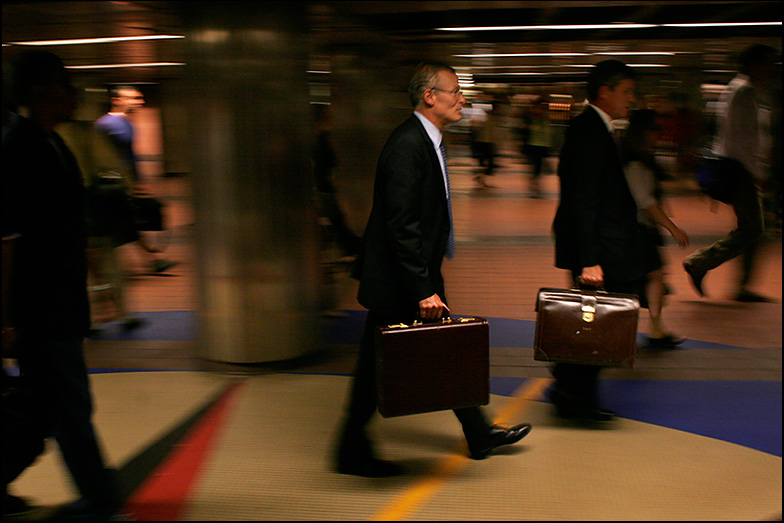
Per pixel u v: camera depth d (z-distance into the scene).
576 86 17.53
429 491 2.66
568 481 2.73
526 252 7.73
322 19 5.64
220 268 4.09
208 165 3.96
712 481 2.72
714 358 4.27
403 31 6.76
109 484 2.46
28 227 2.25
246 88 3.85
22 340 2.30
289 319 4.20
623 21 6.03
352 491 2.68
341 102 7.63
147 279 6.92
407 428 3.29
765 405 3.53
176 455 3.03
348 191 7.70
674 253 7.52
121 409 3.58
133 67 10.62
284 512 2.52
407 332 2.51
